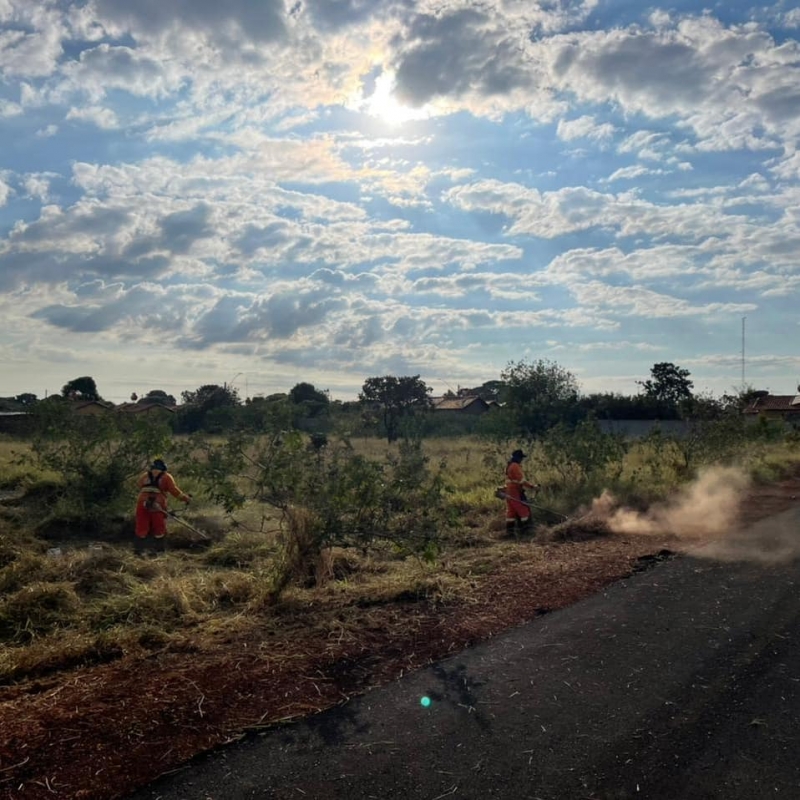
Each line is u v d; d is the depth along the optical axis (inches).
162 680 220.2
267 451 354.9
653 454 840.3
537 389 1408.7
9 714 195.0
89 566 357.4
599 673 225.8
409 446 686.5
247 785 161.2
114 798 156.0
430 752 176.2
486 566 370.9
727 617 282.0
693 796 157.6
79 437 560.4
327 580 335.9
